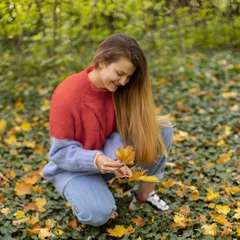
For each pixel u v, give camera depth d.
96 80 2.42
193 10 5.46
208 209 2.84
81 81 2.43
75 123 2.44
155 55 6.32
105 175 2.67
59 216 2.79
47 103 5.08
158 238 2.53
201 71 6.04
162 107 4.89
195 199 2.94
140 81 2.46
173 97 5.05
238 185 3.14
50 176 2.65
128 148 2.34
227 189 2.99
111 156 2.52
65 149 2.42
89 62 5.39
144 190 2.77
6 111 4.97
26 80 5.73
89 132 2.47
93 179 2.50
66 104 2.40
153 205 2.81
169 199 3.03
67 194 2.49
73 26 5.16
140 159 2.59
